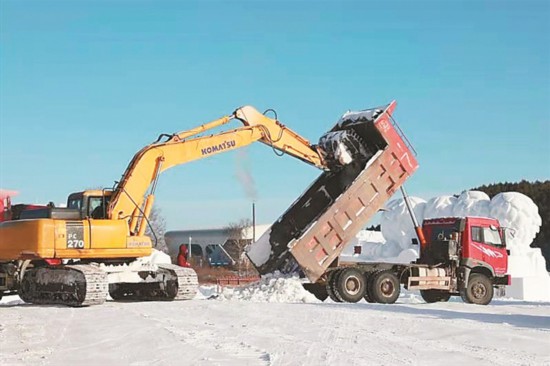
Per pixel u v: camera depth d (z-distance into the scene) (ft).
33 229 66.33
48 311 59.26
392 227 135.85
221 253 253.85
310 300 72.69
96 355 35.86
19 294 69.62
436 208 132.36
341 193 77.92
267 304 64.49
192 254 264.52
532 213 123.85
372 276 73.00
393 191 76.43
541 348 38.06
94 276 63.93
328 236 72.13
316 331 44.55
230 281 117.50
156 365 32.68
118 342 40.29
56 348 38.50
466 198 130.82
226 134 75.20
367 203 74.38
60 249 66.13
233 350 36.78
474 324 48.55
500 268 78.95
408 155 76.84
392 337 41.93
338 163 79.36
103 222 68.33
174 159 72.74
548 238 234.58
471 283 77.20
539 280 106.63
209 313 55.67
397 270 75.82
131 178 70.74
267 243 80.79
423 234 80.79
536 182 251.80
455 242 77.30
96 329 46.26
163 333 43.42
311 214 81.71
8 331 45.65
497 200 126.31
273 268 80.38
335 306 63.21
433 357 34.94
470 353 36.19
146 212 71.20
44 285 67.72
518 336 42.34
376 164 74.90
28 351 37.45
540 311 60.23
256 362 33.12
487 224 79.15
